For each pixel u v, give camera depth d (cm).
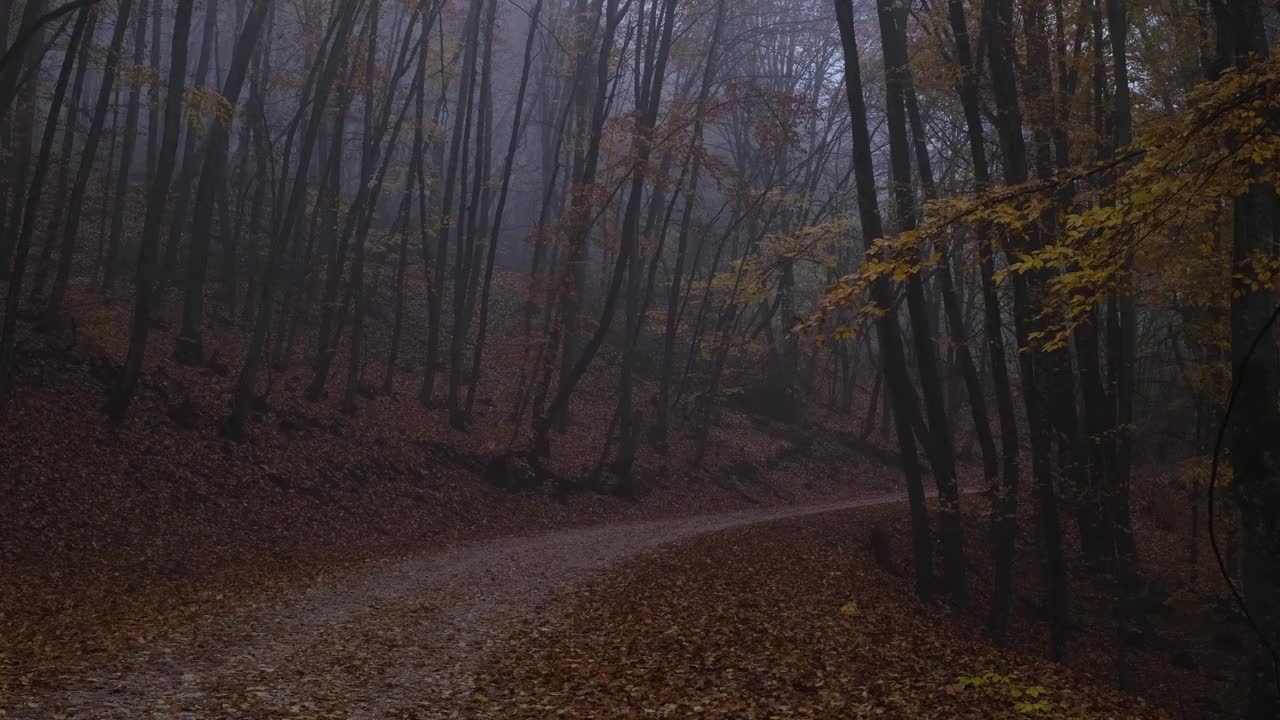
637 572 1644
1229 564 1791
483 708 803
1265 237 899
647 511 2816
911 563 2130
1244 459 904
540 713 793
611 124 2627
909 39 1988
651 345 4209
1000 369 1631
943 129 2534
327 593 1377
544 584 1496
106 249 3136
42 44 2308
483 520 2314
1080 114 1645
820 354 4841
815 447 3975
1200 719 1467
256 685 839
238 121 3672
